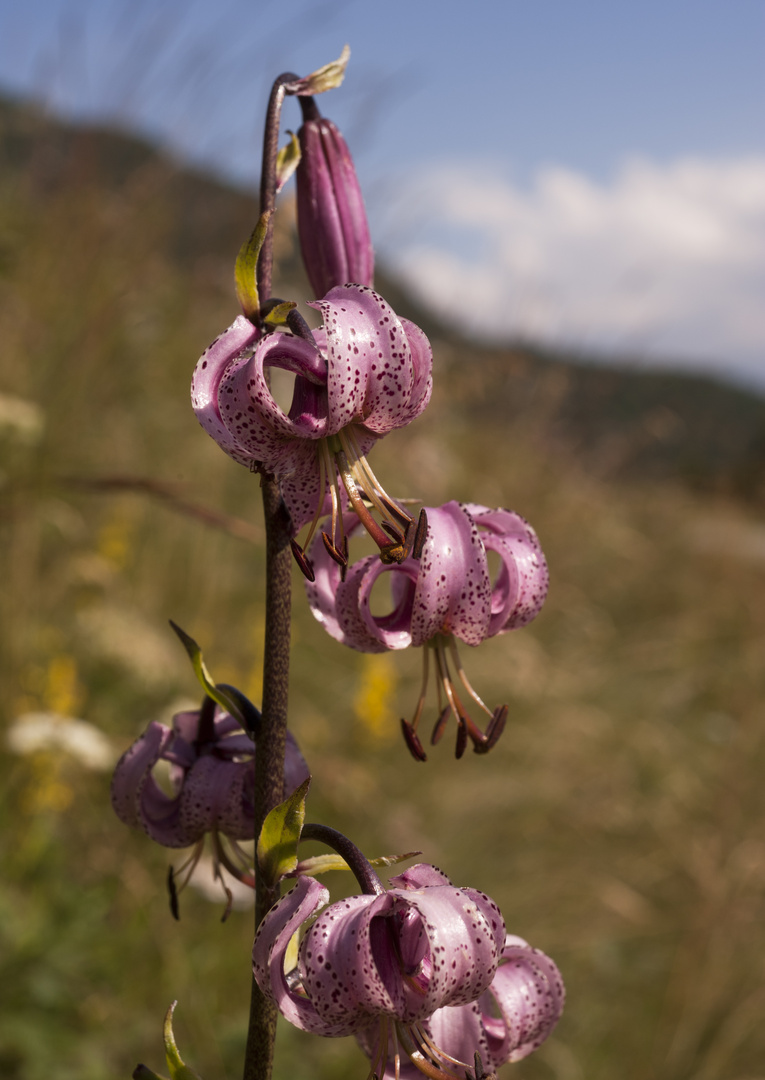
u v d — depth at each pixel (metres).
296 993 0.98
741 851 3.58
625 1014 3.05
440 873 0.99
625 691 4.91
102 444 3.90
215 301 4.75
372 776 3.46
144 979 2.47
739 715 4.77
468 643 1.14
